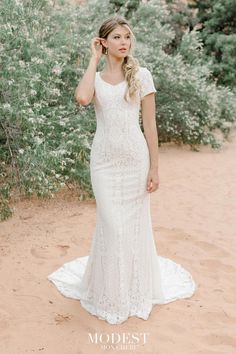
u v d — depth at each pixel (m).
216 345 3.15
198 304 3.64
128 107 3.26
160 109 9.41
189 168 8.07
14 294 3.72
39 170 5.36
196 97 9.62
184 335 3.24
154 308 3.56
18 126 5.40
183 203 6.16
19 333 3.21
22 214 5.44
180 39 13.64
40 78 5.63
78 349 3.05
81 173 5.91
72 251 4.54
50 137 5.87
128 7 11.64
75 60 6.83
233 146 10.37
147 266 3.49
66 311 3.50
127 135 3.27
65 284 3.86
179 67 9.43
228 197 6.48
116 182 3.33
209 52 14.50
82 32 7.57
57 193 6.16
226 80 13.92
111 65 3.29
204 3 14.66
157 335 3.22
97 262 3.41
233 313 3.53
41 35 6.32
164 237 4.96
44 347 3.07
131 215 3.38
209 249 4.71
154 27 10.03
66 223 5.24
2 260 4.28
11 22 5.59
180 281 3.95
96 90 3.26
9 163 5.73
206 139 9.73
